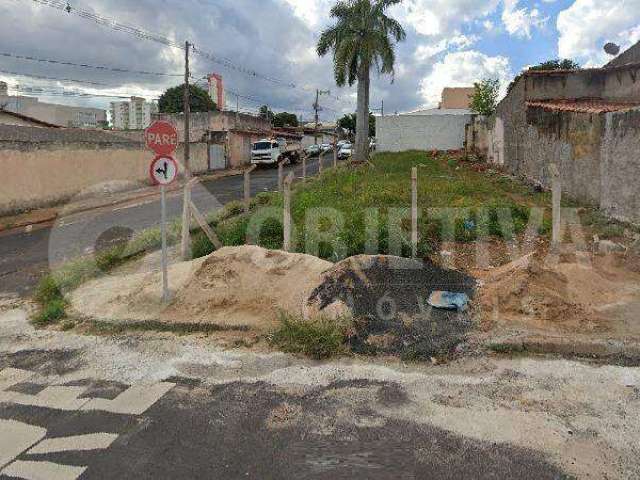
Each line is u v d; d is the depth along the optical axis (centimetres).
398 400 441
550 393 443
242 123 4297
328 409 432
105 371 519
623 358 498
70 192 2045
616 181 1087
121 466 361
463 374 484
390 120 3838
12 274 949
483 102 3406
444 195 1370
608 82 1919
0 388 489
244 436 396
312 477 344
